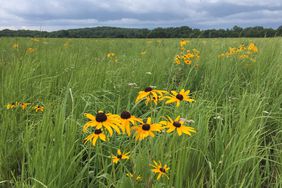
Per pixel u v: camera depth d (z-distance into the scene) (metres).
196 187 2.53
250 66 6.30
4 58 7.27
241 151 2.82
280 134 3.58
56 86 5.16
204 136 3.12
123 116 2.00
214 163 2.85
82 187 2.70
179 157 2.38
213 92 4.80
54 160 2.51
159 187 2.11
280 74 5.21
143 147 2.85
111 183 2.24
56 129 2.95
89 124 1.94
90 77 5.11
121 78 5.41
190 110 3.52
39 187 2.34
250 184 2.63
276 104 4.13
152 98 2.44
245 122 3.42
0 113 3.82
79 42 15.98
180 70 5.98
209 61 6.46
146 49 10.06
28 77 5.14
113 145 3.16
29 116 4.00
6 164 2.93
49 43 13.44
